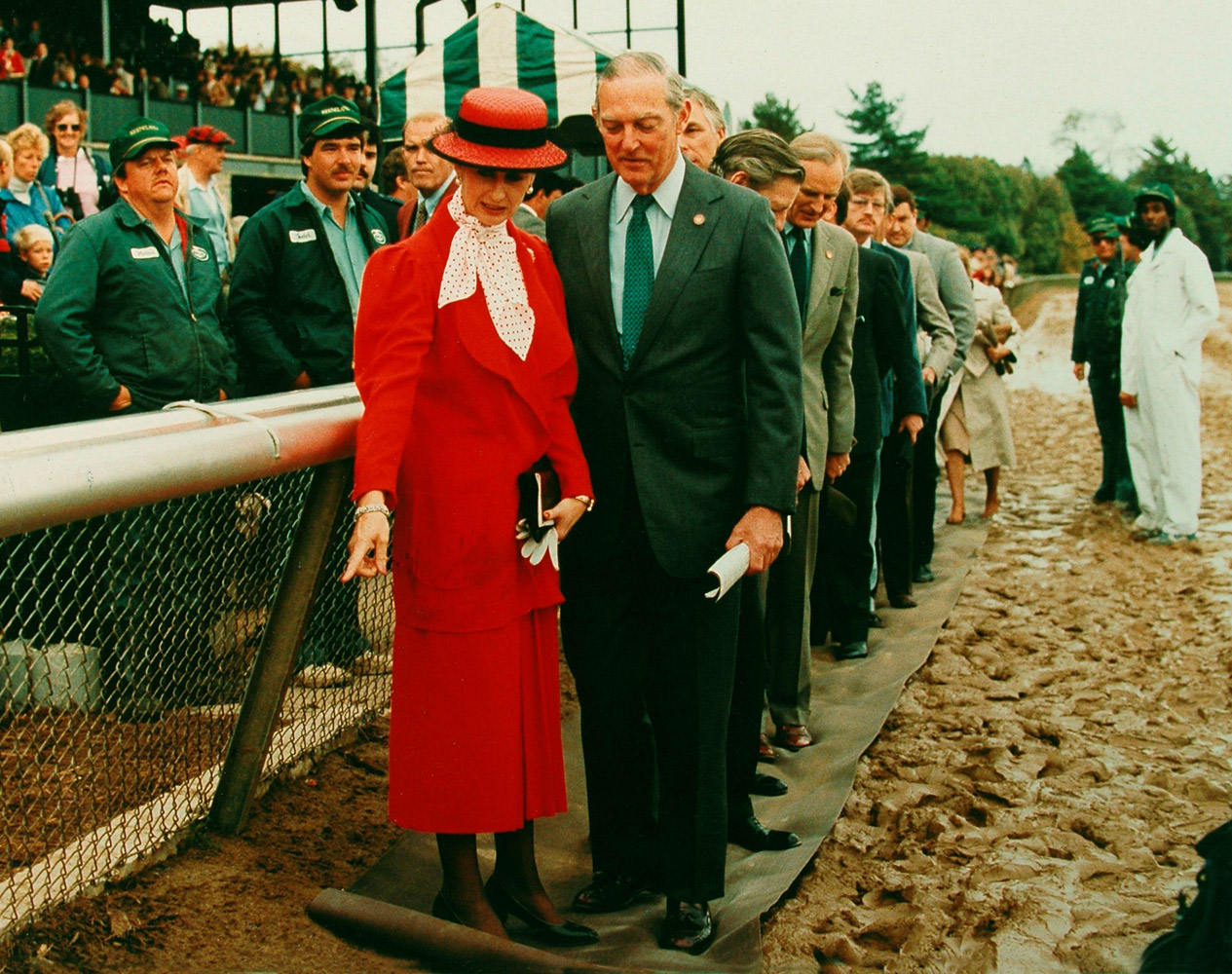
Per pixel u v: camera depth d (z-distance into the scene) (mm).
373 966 2455
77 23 18531
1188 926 2283
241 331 4371
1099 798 3744
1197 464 7707
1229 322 29656
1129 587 6520
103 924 2389
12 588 2359
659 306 2832
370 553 2482
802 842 3391
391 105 8133
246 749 2867
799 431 2842
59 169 8000
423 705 2615
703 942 2791
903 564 6125
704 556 2854
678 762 2865
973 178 84000
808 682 4227
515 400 2633
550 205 3049
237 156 20656
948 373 6828
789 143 3887
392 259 2596
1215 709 4594
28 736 2430
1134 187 87812
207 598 2814
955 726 4406
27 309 4281
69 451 2062
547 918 2789
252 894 2656
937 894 3105
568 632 3031
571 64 7871
